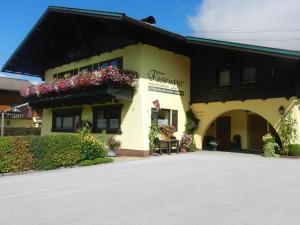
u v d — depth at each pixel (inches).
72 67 876.0
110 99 688.4
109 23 660.7
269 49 595.8
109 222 235.8
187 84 788.6
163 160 582.2
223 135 850.1
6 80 1483.8
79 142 553.3
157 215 249.0
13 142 478.0
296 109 612.1
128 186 358.6
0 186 378.9
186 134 751.7
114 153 687.1
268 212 252.1
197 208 265.4
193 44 725.3
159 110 707.4
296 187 338.6
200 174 423.2
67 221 240.2
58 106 895.1
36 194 333.1
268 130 774.5
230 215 245.8
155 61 711.7
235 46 638.5
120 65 726.5
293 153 601.0
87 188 355.6
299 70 615.8
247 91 689.6
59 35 879.1
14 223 239.3
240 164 510.9
